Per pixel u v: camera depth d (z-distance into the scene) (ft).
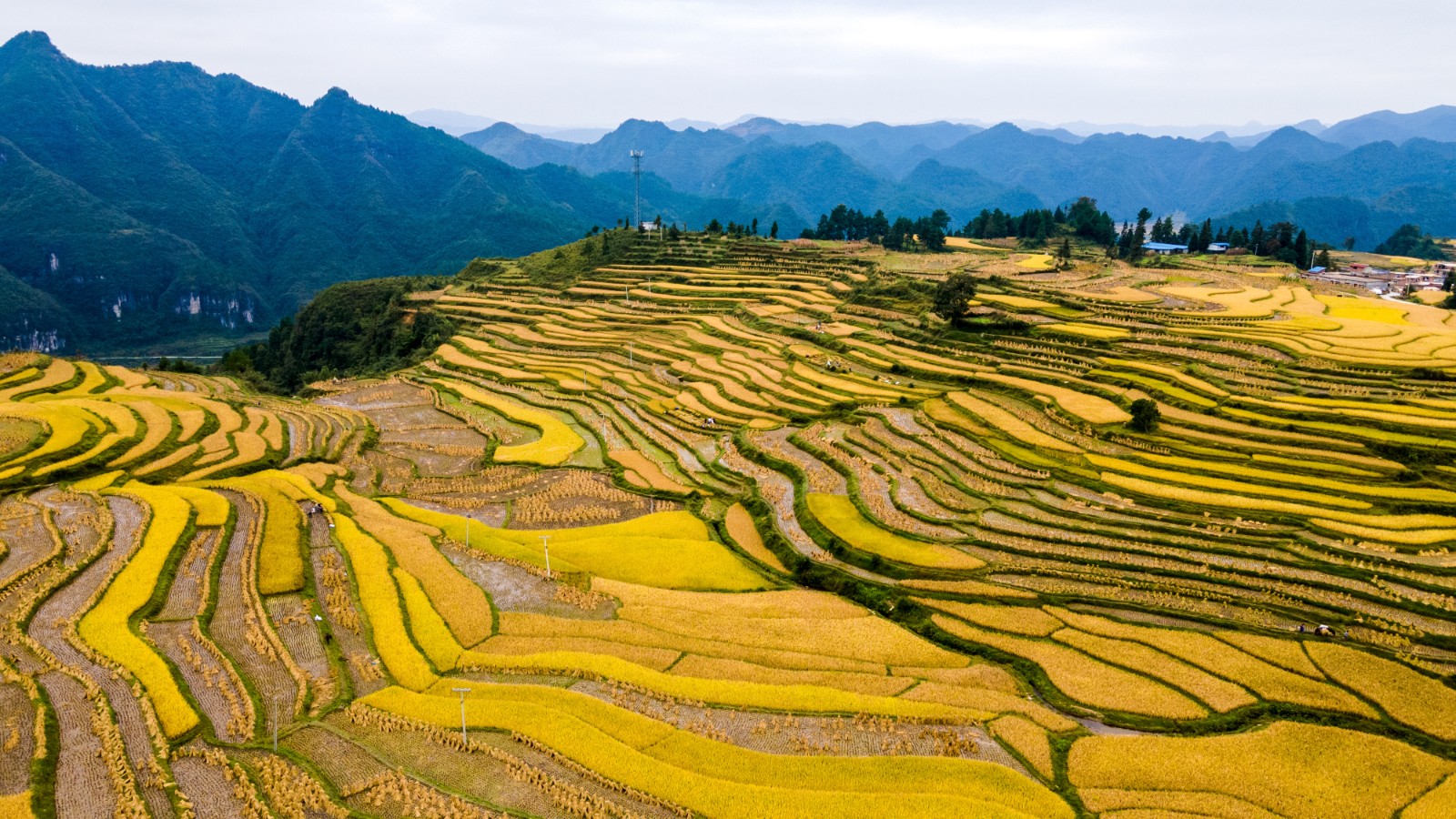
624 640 165.37
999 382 300.20
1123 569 183.73
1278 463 221.46
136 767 125.08
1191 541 191.11
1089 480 223.30
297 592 181.57
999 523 207.62
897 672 153.58
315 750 131.54
